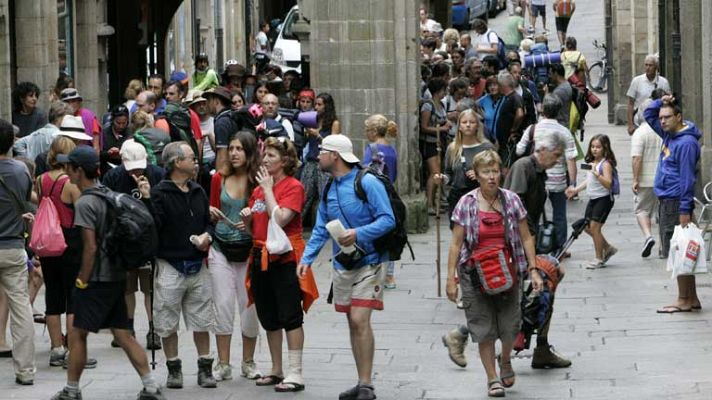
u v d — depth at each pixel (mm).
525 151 42562
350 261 27797
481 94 53344
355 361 29297
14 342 29578
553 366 30688
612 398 28016
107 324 27469
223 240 29375
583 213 50875
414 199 48438
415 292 39375
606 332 34188
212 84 53031
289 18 84312
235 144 29297
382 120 39500
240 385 29500
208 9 86875
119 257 27188
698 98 49750
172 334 29047
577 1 127875
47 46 48938
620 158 64125
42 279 33938
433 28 73625
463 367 30984
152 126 36969
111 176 31719
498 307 28234
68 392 27781
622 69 76188
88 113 41125
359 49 48812
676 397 27875
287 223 28938
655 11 74688
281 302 28844
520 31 85062
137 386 29375
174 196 28688
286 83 55281
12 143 29547
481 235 27797
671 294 38250
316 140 43469
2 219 29281
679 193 39906
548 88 57438
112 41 65875
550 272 29859
